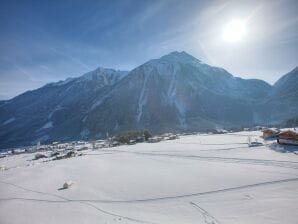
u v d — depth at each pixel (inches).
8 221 1160.8
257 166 1754.4
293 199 1181.1
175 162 2134.6
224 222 1017.5
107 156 2780.5
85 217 1144.8
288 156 1957.4
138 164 2171.5
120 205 1264.8
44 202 1369.3
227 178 1542.8
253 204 1159.6
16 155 4635.8
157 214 1135.6
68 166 2278.5
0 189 1659.7
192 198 1288.1
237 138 3437.5
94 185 1598.2
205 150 2571.4
